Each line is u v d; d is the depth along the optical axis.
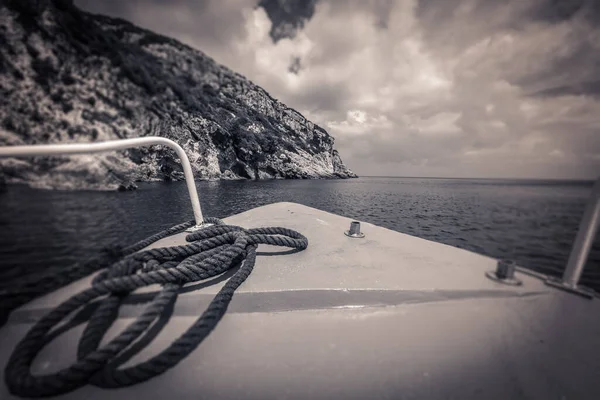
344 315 1.12
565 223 8.78
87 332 0.85
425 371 0.83
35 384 0.70
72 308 0.85
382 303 1.18
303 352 0.91
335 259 1.52
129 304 1.02
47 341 0.88
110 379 0.75
